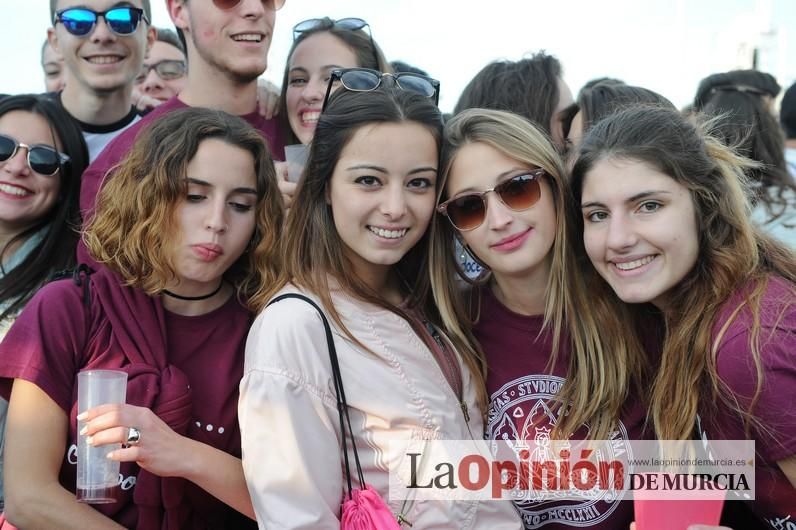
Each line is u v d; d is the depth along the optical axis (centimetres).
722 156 238
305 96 374
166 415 220
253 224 243
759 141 369
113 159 330
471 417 245
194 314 244
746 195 248
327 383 216
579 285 248
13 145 321
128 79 418
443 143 247
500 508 233
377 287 256
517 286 253
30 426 217
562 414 241
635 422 244
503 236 239
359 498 211
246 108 383
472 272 305
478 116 245
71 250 333
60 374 223
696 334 223
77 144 342
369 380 221
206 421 232
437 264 257
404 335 236
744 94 384
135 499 220
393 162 230
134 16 408
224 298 250
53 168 327
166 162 226
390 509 217
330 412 216
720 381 211
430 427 224
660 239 221
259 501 207
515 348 254
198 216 229
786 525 218
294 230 243
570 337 250
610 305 248
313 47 375
